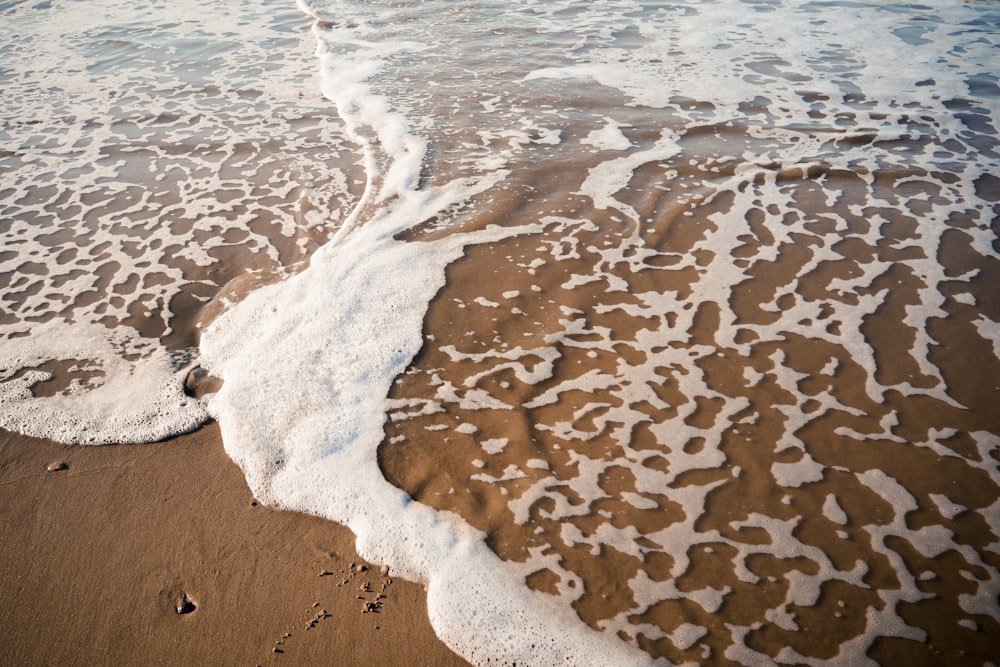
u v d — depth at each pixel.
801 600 2.44
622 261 4.17
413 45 7.59
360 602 2.52
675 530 2.70
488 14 8.41
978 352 3.40
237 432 3.18
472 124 5.86
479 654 2.35
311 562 2.66
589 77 6.62
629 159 5.24
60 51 7.99
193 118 6.29
